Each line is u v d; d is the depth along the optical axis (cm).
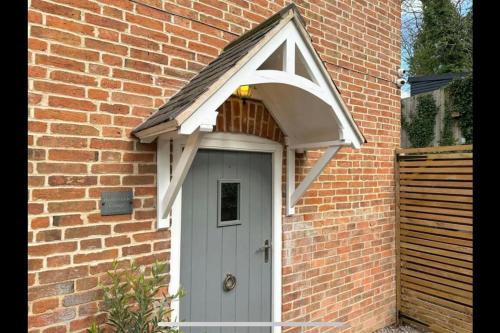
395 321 469
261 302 326
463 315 403
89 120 226
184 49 272
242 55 214
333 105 265
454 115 661
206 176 293
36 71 207
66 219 215
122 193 238
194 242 284
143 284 220
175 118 189
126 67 242
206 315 289
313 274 367
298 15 237
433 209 437
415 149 454
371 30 440
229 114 294
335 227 392
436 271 433
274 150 334
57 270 211
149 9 254
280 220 339
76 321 217
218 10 293
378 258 446
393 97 474
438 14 1234
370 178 438
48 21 212
